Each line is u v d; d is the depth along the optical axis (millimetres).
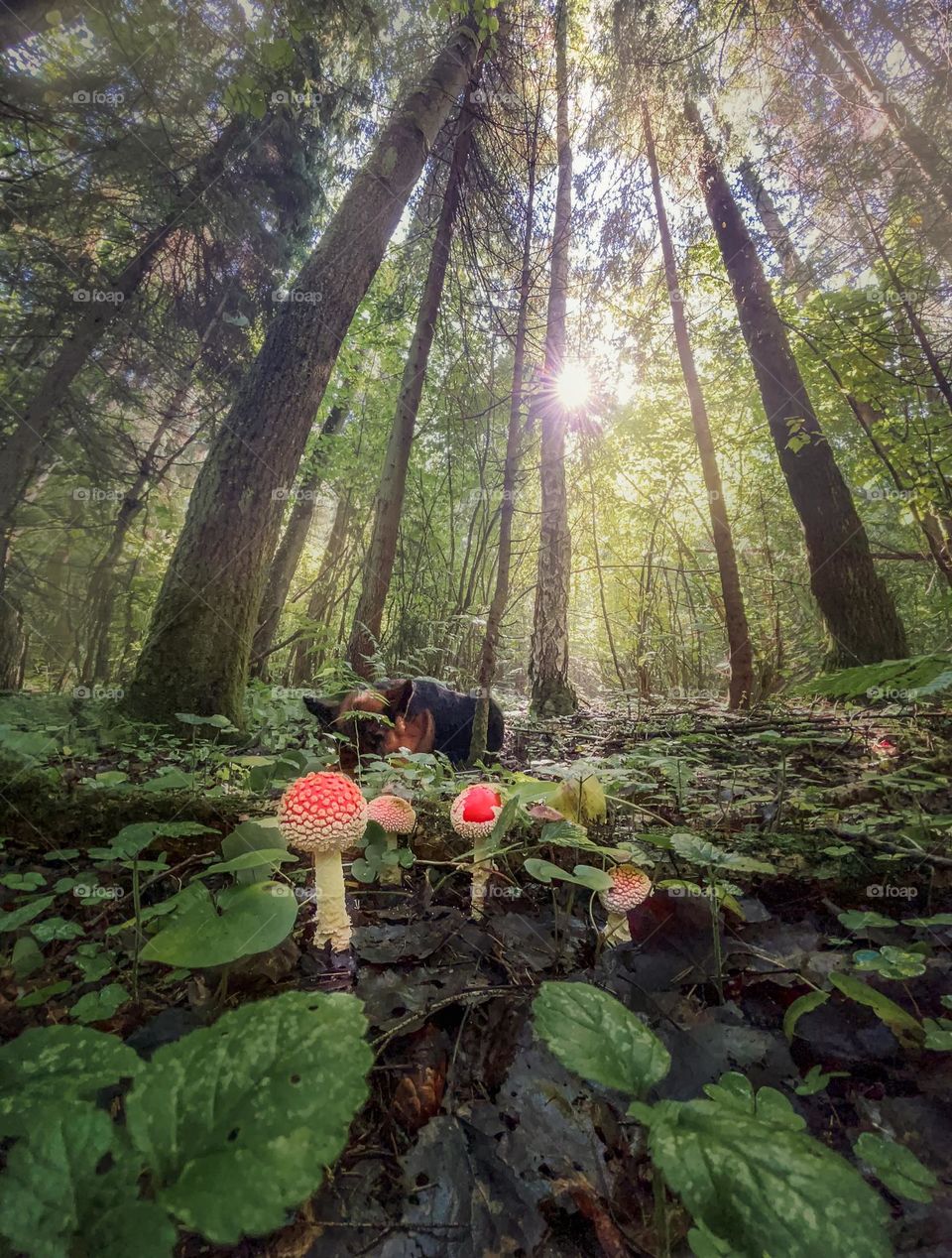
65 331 6582
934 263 5793
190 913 1433
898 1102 1277
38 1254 718
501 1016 1526
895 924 1870
